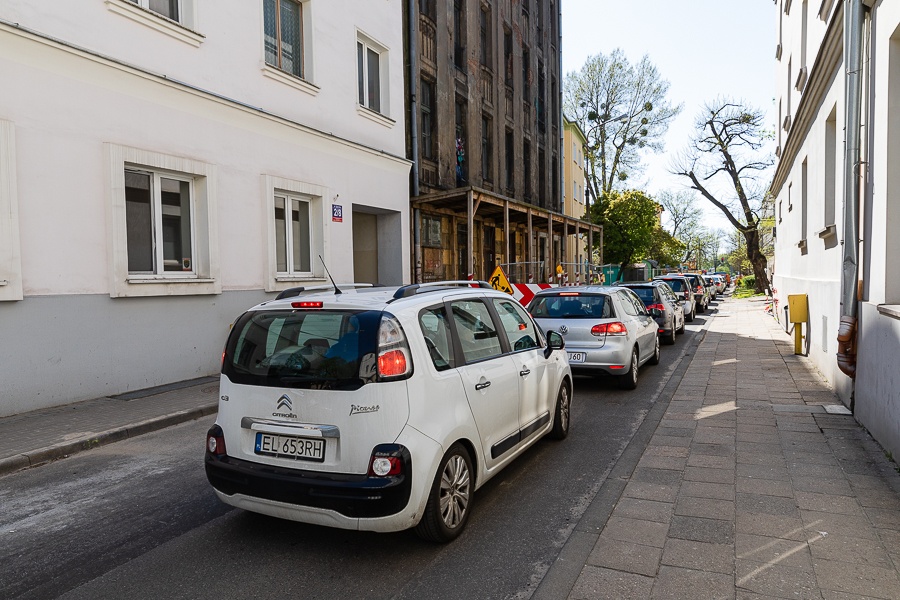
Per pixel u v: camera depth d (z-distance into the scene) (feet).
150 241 27.68
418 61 49.96
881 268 18.28
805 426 20.31
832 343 26.68
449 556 11.68
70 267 23.70
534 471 16.63
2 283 21.26
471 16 60.03
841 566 10.75
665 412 22.95
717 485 14.96
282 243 35.50
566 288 29.66
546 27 85.20
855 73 20.45
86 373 24.39
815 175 32.24
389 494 10.66
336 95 39.22
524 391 15.87
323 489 10.85
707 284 105.19
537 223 72.38
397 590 10.43
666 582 10.35
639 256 98.43
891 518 12.75
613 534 12.28
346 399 10.97
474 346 14.05
